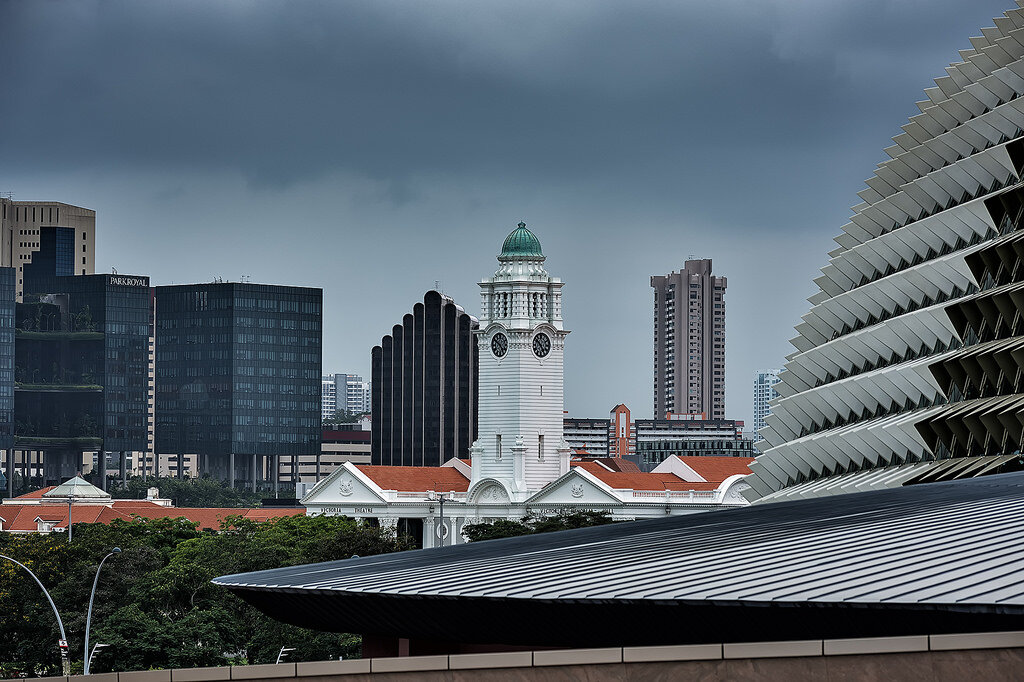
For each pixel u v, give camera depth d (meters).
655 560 71.44
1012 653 50.25
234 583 89.25
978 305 141.50
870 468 174.38
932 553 63.12
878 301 181.88
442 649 79.12
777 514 85.75
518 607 67.56
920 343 167.00
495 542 94.38
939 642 51.06
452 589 71.06
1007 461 129.38
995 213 147.38
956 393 148.50
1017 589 54.25
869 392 173.62
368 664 59.53
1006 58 169.12
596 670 55.72
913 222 177.25
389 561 91.06
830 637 58.53
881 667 51.78
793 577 62.09
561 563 74.88
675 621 62.53
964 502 79.81
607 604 63.75
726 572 65.38
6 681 67.56
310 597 80.38
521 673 56.91
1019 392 133.88
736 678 53.78
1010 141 149.50
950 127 176.25
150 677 64.06
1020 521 68.25
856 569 61.94
